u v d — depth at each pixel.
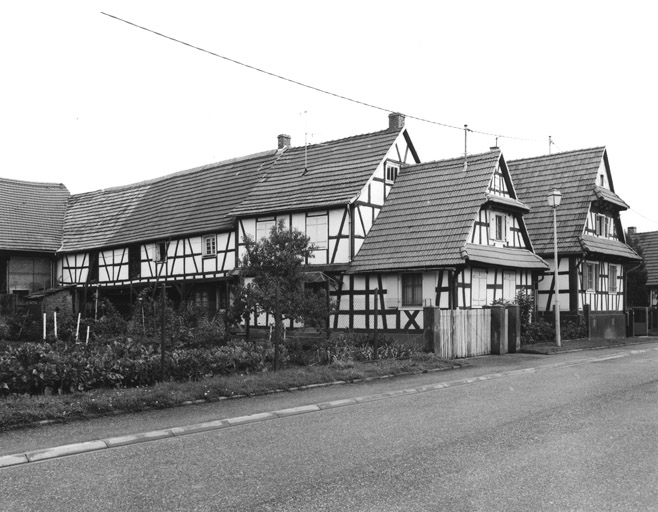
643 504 5.77
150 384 12.22
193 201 33.78
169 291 32.69
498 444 8.01
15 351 11.53
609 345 25.36
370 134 28.80
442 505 5.75
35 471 7.00
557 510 5.62
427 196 25.69
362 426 9.23
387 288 23.98
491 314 21.34
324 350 16.89
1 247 37.16
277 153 32.59
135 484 6.48
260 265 18.50
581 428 8.91
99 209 40.69
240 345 15.16
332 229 25.48
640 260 34.94
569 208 31.62
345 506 5.76
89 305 29.16
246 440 8.41
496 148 26.28
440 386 13.48
